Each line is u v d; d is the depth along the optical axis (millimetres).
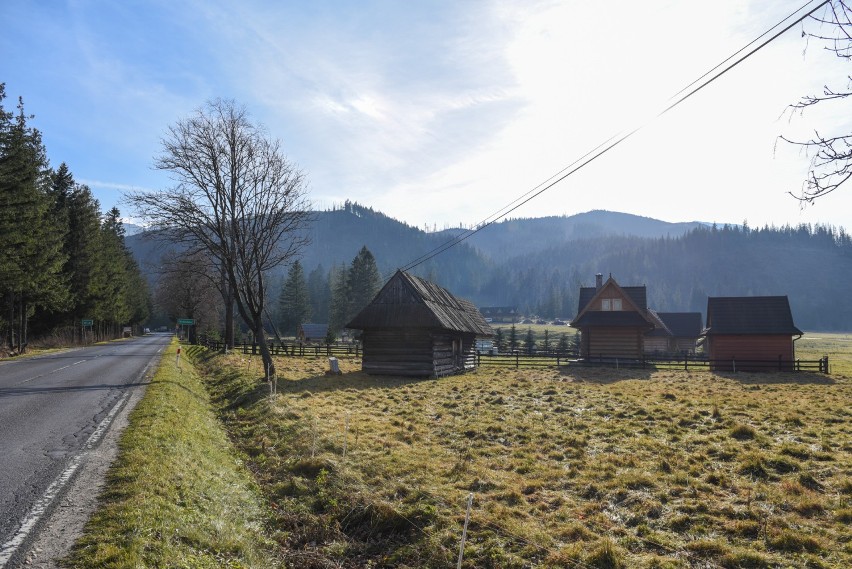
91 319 63812
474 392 22812
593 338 44031
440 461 11633
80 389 19156
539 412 17781
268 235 27719
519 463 11539
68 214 56312
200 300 68250
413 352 29656
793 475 10570
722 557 7180
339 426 14305
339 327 95312
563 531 8055
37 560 5852
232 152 27344
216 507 8477
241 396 20062
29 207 33156
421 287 31938
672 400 20609
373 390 22531
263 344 24875
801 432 14258
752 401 19828
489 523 8211
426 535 8031
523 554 7355
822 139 4148
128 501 7605
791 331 41125
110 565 5758
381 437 13461
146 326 156750
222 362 33219
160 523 7062
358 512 8930
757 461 11000
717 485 10148
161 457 9875
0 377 23172
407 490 9727
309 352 47562
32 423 13078
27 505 7477
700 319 70625
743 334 41781
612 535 8000
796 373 36875
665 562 7059
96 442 11148
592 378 31406
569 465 11516
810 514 8680
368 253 94250
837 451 12281
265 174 27859
